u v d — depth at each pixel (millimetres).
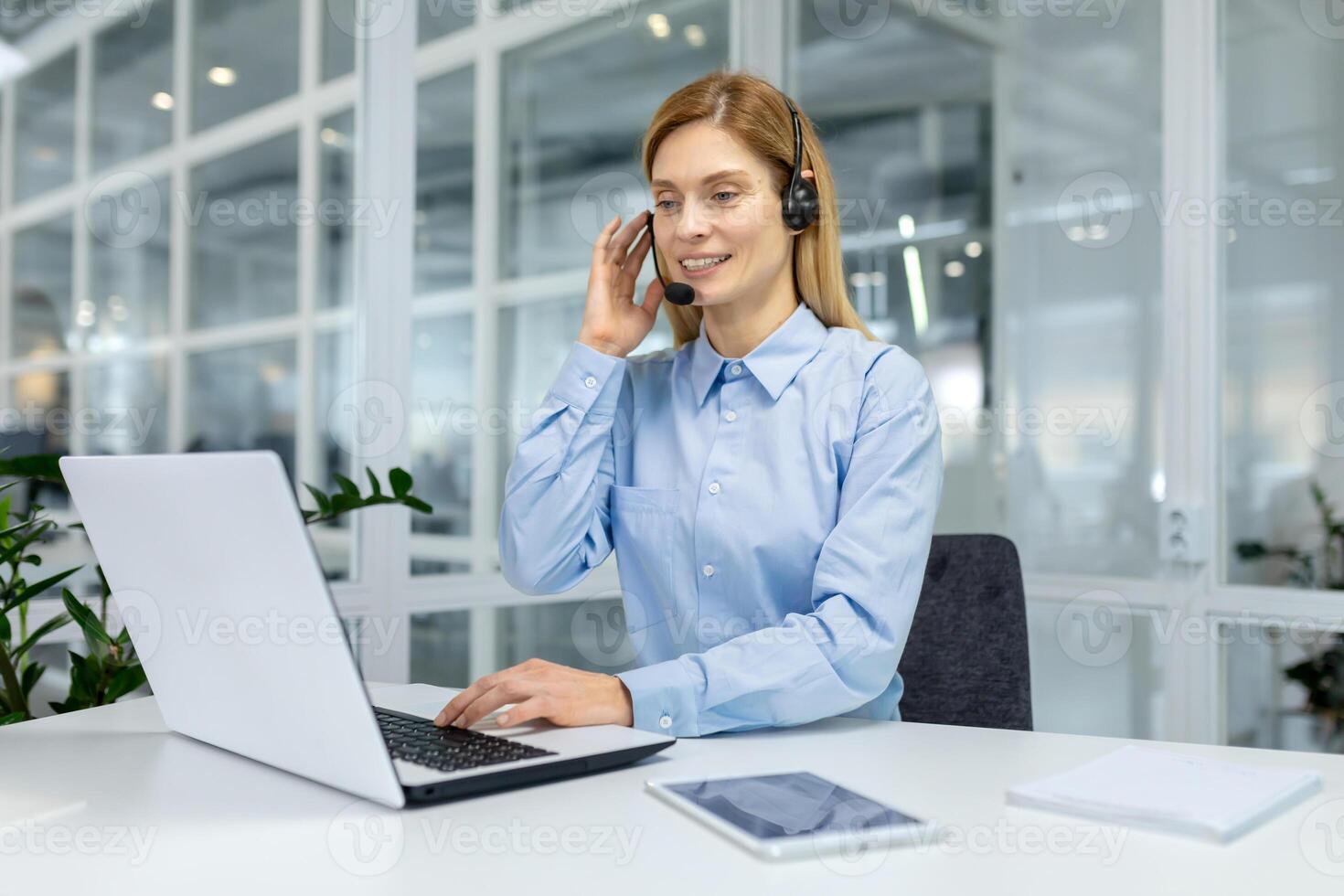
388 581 2395
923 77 2916
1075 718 2625
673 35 3045
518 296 2707
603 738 1014
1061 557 2666
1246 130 2434
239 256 2227
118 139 2078
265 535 812
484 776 883
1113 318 2596
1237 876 699
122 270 2076
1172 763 951
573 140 2830
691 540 1435
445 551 2533
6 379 1938
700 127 1375
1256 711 2383
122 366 2074
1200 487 2455
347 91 2393
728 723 1121
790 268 1495
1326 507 2320
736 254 1380
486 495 2625
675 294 1427
